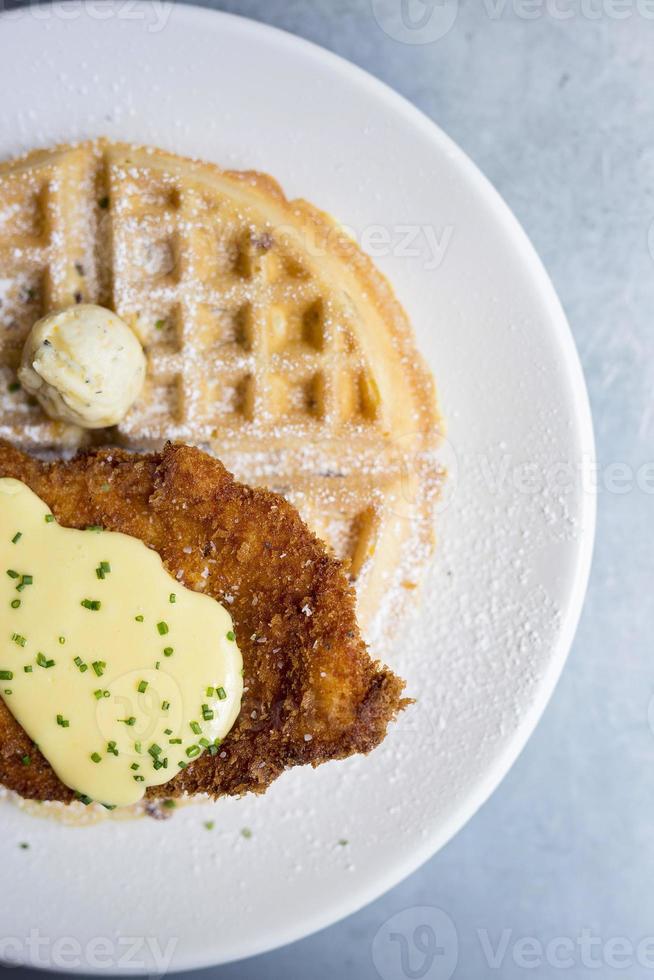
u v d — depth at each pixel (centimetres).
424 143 56
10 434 55
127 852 57
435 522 58
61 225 55
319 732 52
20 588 52
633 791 61
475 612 57
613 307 60
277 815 57
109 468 54
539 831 61
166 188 55
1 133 56
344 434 56
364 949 61
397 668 57
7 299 56
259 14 59
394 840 57
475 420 57
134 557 53
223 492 53
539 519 57
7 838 57
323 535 57
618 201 60
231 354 56
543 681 57
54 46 56
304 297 56
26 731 52
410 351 57
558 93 59
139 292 55
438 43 59
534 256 57
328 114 56
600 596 61
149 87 56
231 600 53
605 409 60
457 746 57
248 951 57
